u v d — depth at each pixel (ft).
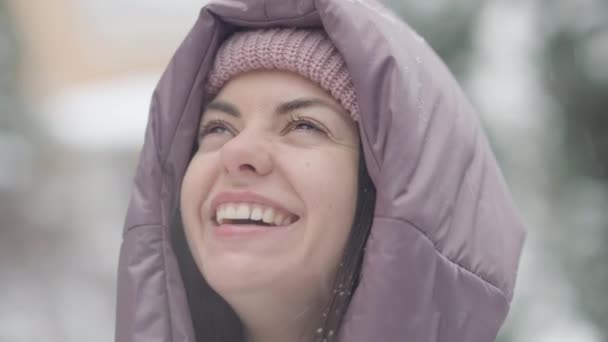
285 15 5.09
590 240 9.51
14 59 23.56
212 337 5.57
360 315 4.63
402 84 4.83
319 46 5.03
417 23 9.85
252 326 5.20
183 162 5.39
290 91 4.99
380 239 4.64
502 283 5.07
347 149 4.98
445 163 4.89
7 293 20.95
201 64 5.30
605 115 9.17
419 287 4.62
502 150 9.70
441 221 4.77
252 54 5.07
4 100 23.65
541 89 9.66
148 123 5.44
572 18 9.14
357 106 4.96
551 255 9.67
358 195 4.95
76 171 27.04
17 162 24.00
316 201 4.82
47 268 22.68
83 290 21.97
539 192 9.90
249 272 4.78
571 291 9.50
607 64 8.93
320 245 4.85
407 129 4.76
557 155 9.61
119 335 5.26
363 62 4.84
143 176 5.38
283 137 4.99
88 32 40.27
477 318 4.90
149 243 5.28
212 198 4.99
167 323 5.16
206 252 4.98
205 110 5.35
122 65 40.42
